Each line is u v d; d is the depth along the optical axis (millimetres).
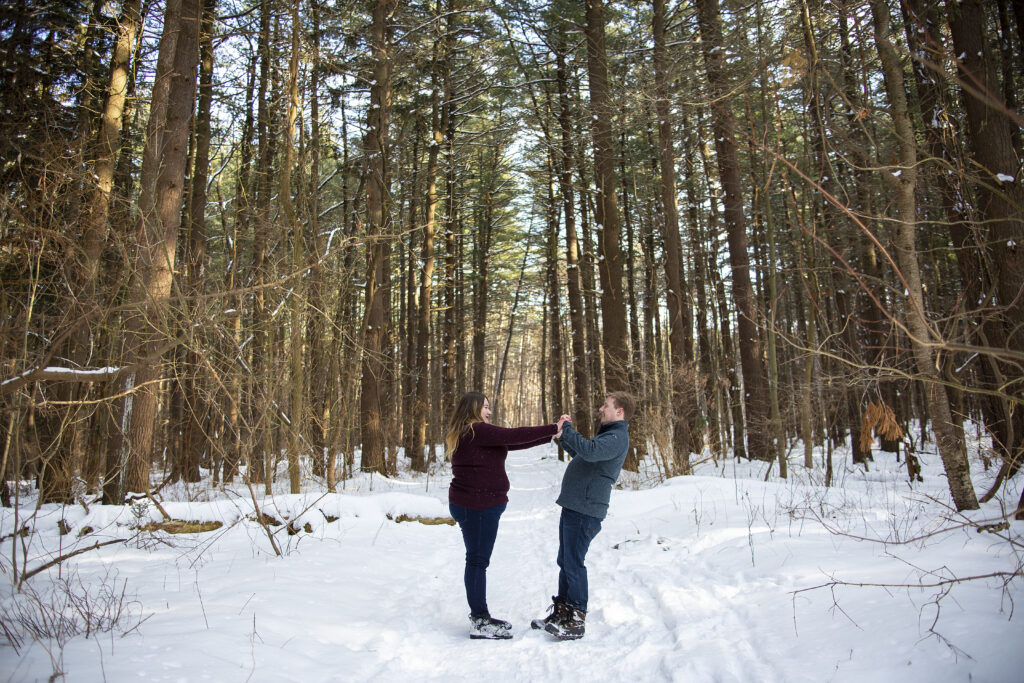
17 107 8461
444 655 3684
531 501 10766
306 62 9062
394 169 15352
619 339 13359
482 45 16594
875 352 11336
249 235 8719
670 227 13148
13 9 8836
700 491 8203
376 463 13398
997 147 6301
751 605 3971
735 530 5914
